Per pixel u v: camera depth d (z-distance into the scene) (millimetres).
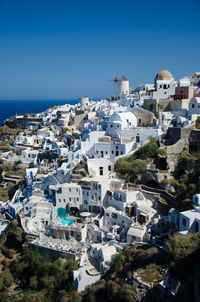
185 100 97875
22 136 126000
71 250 60531
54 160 98875
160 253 50000
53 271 57812
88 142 91500
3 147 124562
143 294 42500
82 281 51750
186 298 36281
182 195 64688
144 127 94750
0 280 61312
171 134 81812
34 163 101000
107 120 107875
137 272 46438
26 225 72375
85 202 73000
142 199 67875
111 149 85875
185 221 49594
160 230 60125
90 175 77438
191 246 40531
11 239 73500
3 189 103000
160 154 76000
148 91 130375
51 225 68938
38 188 84312
